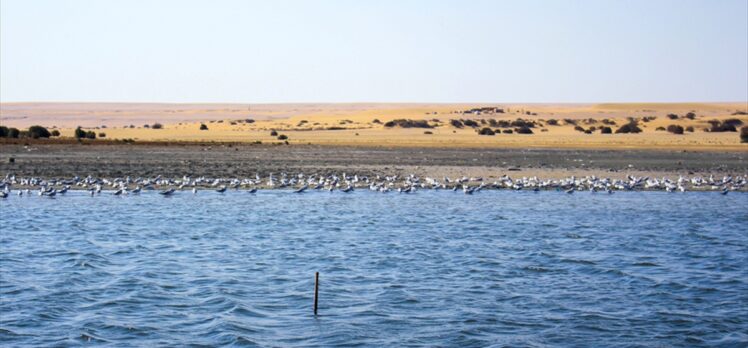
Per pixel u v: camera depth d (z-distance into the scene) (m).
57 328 27.86
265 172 81.25
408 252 41.06
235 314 29.55
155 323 28.52
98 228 47.69
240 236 45.56
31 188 65.69
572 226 50.09
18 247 41.47
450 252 41.16
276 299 31.70
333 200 61.56
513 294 32.88
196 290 32.91
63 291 32.47
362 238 45.12
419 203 60.28
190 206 57.44
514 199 63.09
